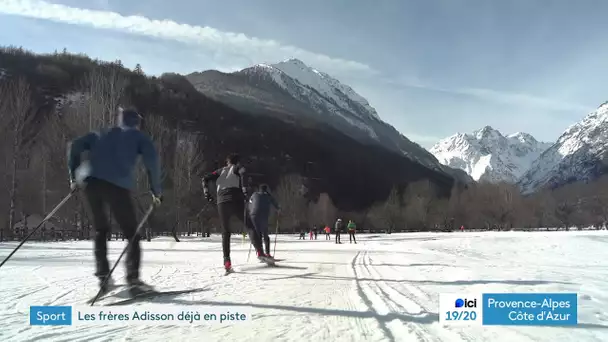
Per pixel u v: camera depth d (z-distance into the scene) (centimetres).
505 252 1881
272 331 332
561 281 664
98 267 479
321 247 1969
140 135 492
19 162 3656
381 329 343
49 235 2825
